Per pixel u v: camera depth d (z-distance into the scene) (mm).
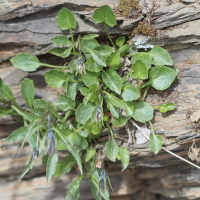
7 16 714
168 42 709
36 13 716
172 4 698
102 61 693
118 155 717
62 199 802
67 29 718
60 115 733
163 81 708
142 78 705
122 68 724
